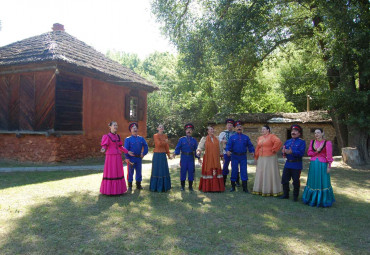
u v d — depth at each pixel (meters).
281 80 29.83
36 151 11.08
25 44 12.49
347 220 4.75
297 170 6.02
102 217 4.67
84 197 5.94
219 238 3.87
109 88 13.67
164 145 6.76
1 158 11.70
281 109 27.19
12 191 6.30
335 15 10.45
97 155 12.91
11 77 11.48
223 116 16.88
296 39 14.22
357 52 10.43
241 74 16.22
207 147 6.76
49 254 3.31
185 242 3.73
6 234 3.86
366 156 11.83
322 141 5.74
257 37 13.66
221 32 12.78
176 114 29.36
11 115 11.50
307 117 19.45
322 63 13.57
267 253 3.43
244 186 6.82
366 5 10.99
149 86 15.89
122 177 6.24
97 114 12.87
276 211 5.22
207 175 6.68
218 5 13.34
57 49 10.89
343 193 6.84
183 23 15.13
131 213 4.91
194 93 27.42
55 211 4.93
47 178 8.05
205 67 15.44
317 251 3.51
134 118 15.84
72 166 10.22
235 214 4.98
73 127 11.49
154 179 6.66
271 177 6.46
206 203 5.68
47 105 10.75
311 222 4.62
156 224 4.38
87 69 11.23
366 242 3.83
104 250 3.45
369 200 6.16
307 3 12.62
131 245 3.58
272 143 6.46
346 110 11.87
